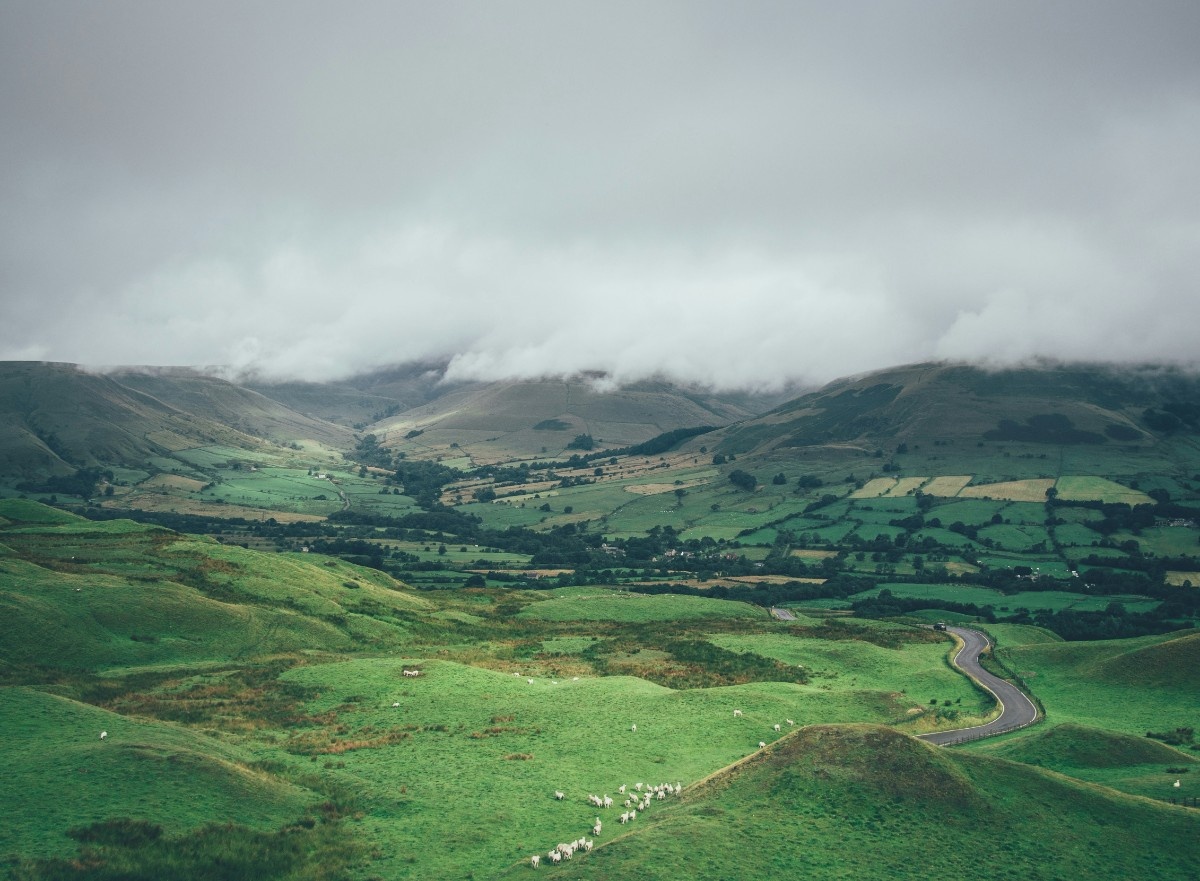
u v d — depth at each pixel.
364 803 59.66
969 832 54.62
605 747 74.69
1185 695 103.88
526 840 54.56
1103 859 52.06
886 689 108.19
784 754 63.91
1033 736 81.25
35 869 43.34
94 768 55.59
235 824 52.62
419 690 92.12
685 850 50.88
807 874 49.38
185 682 91.00
